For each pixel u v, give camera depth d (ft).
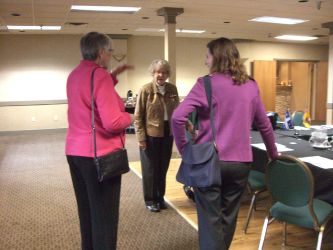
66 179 15.25
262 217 10.60
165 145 10.55
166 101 10.23
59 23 23.49
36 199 12.53
